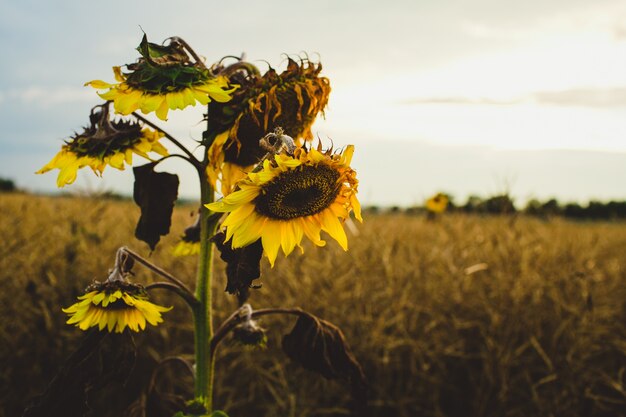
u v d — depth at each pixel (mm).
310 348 1682
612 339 3754
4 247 3990
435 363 3527
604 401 3404
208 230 1544
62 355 3316
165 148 1498
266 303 3520
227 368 3338
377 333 3320
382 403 3164
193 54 1357
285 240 1241
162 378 3395
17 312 3514
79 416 1384
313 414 3174
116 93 1264
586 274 3965
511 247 4270
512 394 3350
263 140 1204
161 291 3826
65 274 3715
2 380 3248
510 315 3637
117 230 4660
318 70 1422
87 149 1420
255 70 1437
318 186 1220
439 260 4230
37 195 6113
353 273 3867
